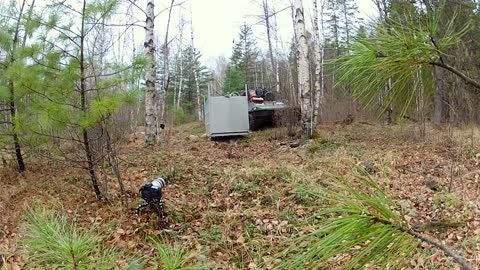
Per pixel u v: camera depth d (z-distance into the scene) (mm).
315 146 9062
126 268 1338
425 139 8719
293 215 5082
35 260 1204
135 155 8422
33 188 5938
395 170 7090
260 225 5008
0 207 4766
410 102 1102
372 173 6863
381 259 816
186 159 8172
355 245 813
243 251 4422
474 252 3975
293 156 8430
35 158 7102
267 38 20141
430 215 5090
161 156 8312
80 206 5297
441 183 6266
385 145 8945
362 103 1152
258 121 12359
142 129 16406
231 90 24906
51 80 5133
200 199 5918
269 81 26938
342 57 1022
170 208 5387
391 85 1054
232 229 4980
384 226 814
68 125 5121
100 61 6094
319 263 822
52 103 4957
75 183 6340
